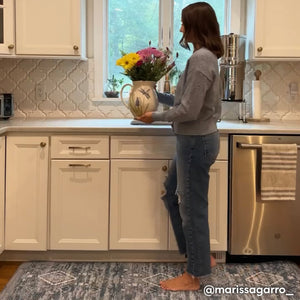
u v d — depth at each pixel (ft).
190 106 6.43
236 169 8.17
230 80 9.78
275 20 9.36
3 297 7.15
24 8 9.18
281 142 8.13
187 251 7.30
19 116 10.45
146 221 8.44
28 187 8.38
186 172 6.97
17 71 10.34
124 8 10.59
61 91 10.46
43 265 8.50
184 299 7.14
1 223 8.32
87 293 7.32
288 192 8.05
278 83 10.50
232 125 8.77
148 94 7.96
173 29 10.59
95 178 8.34
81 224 8.46
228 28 10.47
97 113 10.54
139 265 8.55
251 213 8.29
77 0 9.20
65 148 8.29
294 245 8.44
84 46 9.99
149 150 8.27
